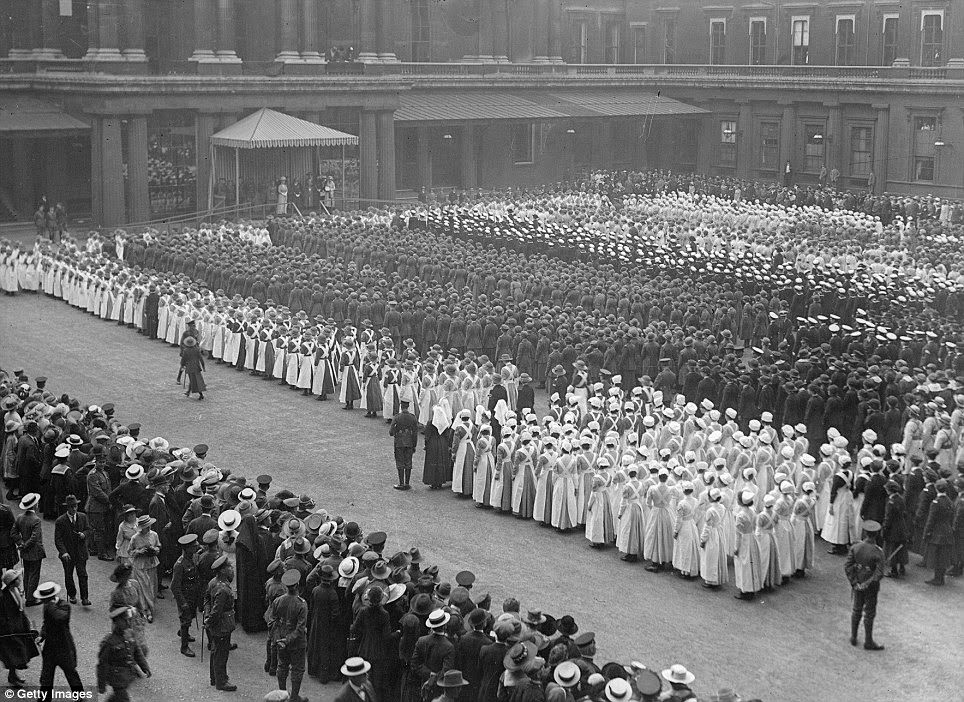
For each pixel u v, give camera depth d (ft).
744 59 290.76
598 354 121.19
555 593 77.20
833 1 268.00
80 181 227.61
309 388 126.00
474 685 56.85
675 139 305.73
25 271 171.12
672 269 163.43
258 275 150.41
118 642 56.44
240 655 67.51
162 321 145.59
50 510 85.92
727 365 111.75
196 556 66.74
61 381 125.70
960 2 241.14
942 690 63.16
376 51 254.88
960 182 240.32
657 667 66.44
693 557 79.92
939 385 104.68
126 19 215.51
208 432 111.14
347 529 69.82
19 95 220.43
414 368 114.01
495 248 173.27
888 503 79.87
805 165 274.57
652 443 91.40
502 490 92.32
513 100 282.15
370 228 190.29
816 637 71.10
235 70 228.22
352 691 52.54
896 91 248.32
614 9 315.99
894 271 159.33
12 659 60.44
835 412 103.04
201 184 224.53
